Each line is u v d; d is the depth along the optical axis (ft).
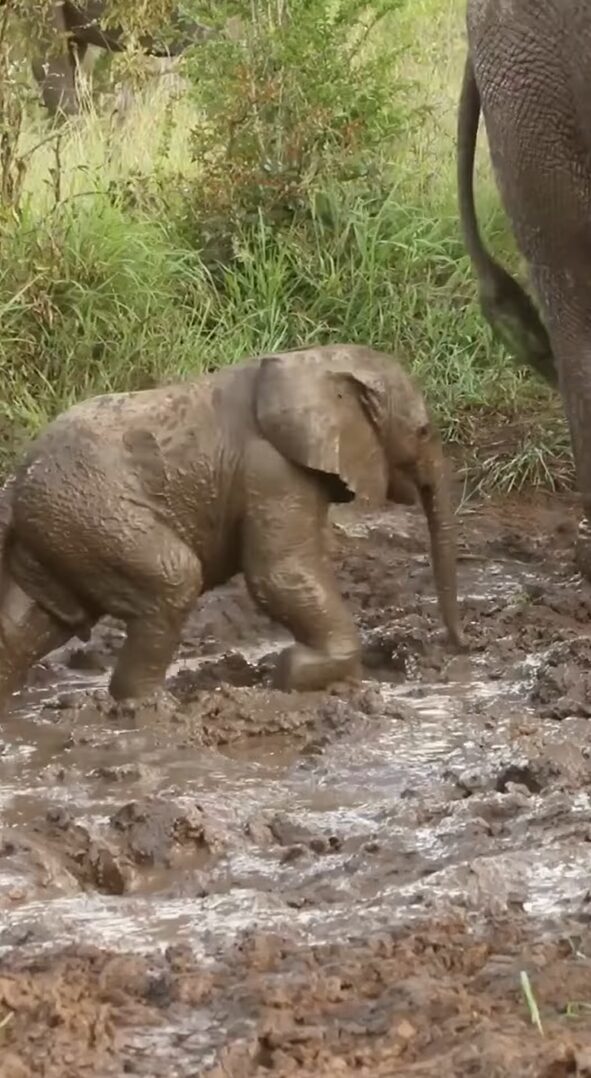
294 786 32.04
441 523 39.22
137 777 32.17
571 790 30.37
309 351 37.01
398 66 75.46
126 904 26.35
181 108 76.07
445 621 40.09
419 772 32.55
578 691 36.60
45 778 32.35
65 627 36.63
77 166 66.54
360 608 45.14
